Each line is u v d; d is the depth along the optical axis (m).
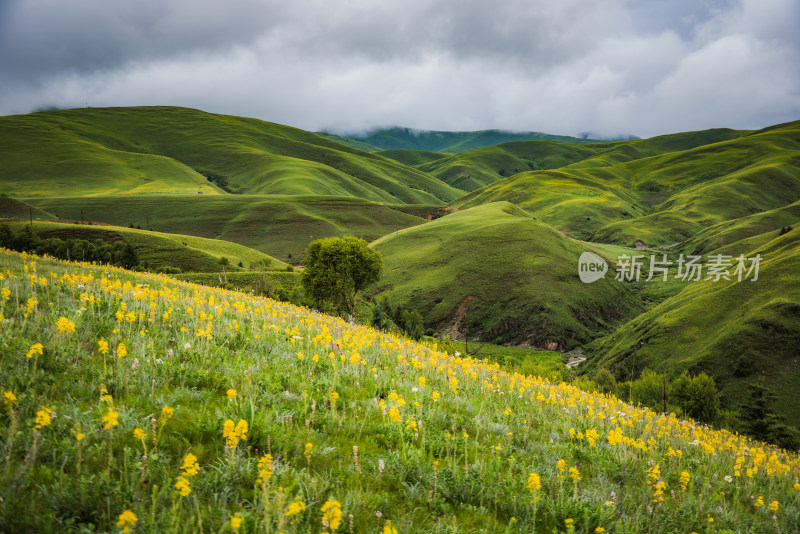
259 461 3.89
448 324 149.25
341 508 3.80
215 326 8.66
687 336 100.81
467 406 7.44
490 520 4.32
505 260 168.25
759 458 8.62
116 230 160.00
